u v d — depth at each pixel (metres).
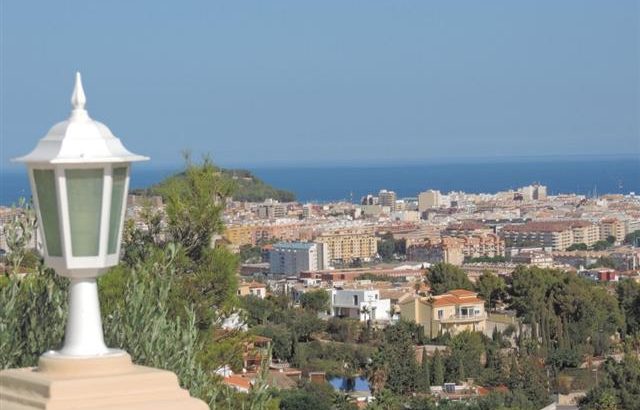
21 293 8.05
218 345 14.32
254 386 10.04
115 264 4.71
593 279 139.62
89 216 4.58
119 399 4.48
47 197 4.61
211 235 15.51
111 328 7.96
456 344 80.50
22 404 4.49
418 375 69.69
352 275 152.12
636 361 58.66
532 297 94.44
